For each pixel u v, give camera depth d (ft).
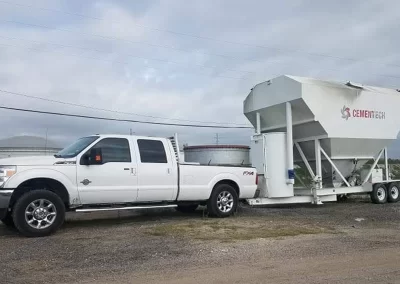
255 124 52.16
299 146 50.42
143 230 31.12
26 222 28.37
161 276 19.33
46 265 21.29
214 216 38.17
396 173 61.52
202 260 22.27
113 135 33.09
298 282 18.26
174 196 35.35
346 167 52.60
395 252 24.27
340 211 44.39
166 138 35.65
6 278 19.01
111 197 32.30
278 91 47.32
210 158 43.27
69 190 30.50
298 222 35.78
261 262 21.84
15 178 28.48
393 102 53.16
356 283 18.11
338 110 47.50
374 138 51.19
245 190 39.70
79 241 27.17
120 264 21.50
